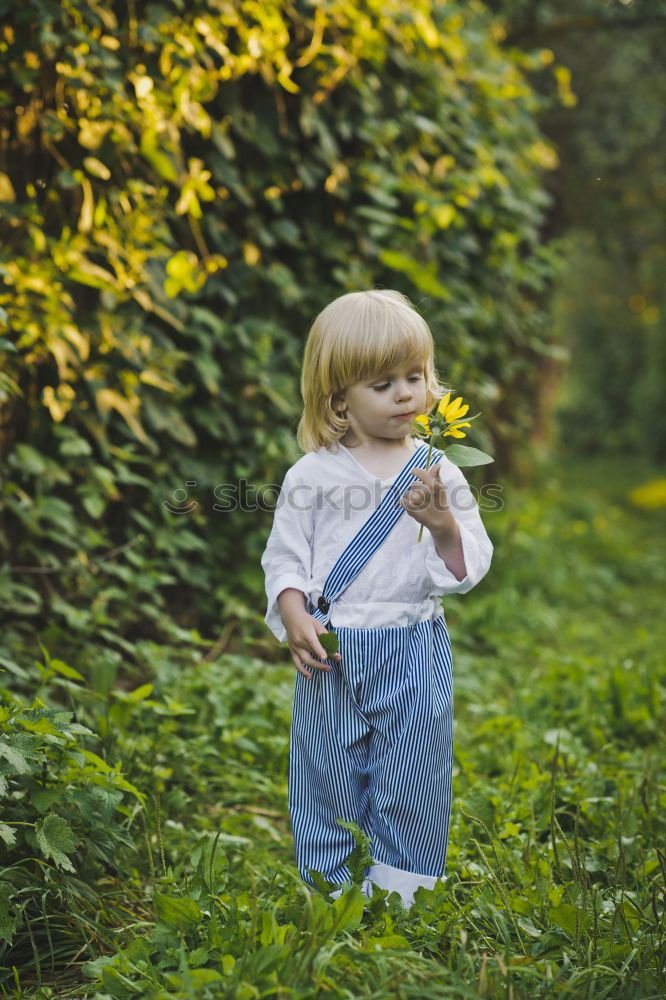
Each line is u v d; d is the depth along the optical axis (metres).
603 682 4.25
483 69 5.70
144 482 3.93
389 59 4.84
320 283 4.69
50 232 3.61
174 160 3.77
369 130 4.61
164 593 4.34
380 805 2.32
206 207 4.15
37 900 2.32
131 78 3.56
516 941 2.22
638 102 9.81
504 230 5.73
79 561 3.81
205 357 4.07
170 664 3.62
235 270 4.28
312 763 2.37
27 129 3.48
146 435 4.10
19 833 2.30
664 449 18.20
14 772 2.20
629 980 2.02
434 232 5.07
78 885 2.37
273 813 3.19
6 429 3.62
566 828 2.98
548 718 4.00
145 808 2.57
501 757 3.46
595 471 17.58
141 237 3.70
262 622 4.55
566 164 9.84
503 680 4.87
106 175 3.47
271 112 4.21
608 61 9.73
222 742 3.38
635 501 13.30
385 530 2.33
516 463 8.37
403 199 4.93
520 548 6.95
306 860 2.36
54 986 2.18
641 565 8.38
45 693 2.97
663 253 13.12
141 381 3.95
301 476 2.39
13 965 2.24
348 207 4.71
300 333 4.67
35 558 3.82
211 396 4.28
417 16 4.69
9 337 3.43
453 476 2.41
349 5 4.26
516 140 6.02
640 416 18.72
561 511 9.52
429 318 5.08
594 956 2.13
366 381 2.31
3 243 3.40
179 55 3.59
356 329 2.29
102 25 3.49
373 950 2.03
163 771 2.90
